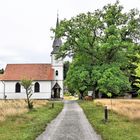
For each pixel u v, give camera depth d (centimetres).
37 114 3256
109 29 4812
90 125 2367
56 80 9556
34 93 9206
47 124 2439
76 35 5138
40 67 9656
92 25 5109
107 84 4438
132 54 4856
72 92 12188
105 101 5141
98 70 4619
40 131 1980
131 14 5412
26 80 4212
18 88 9319
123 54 4881
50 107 4672
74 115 3353
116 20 5322
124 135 1781
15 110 3145
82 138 1722
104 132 1903
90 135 1838
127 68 6075
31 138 1691
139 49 5166
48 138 1730
